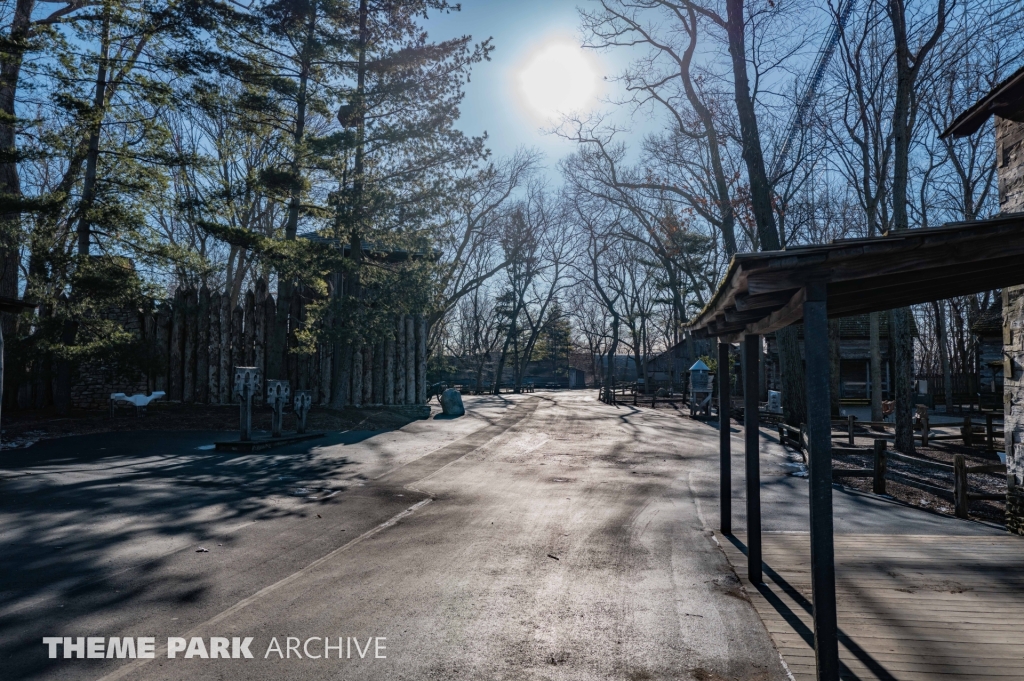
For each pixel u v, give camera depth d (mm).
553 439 18031
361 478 11453
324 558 6695
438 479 11641
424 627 4891
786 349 21656
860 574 6238
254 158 27266
